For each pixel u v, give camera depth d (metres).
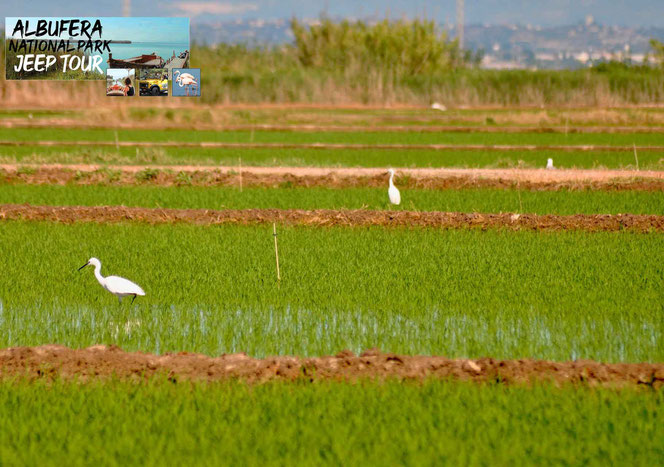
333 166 59.34
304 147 74.44
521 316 23.53
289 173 53.16
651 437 15.33
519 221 38.06
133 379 18.33
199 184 52.06
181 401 16.88
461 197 46.91
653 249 32.78
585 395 17.33
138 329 22.36
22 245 32.91
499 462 14.29
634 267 29.44
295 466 14.01
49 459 14.34
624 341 21.45
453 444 14.84
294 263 29.88
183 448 14.68
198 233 36.12
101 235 35.44
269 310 24.14
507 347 21.12
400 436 15.16
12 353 19.12
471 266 29.56
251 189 50.19
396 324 22.89
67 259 30.41
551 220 38.00
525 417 16.14
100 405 16.69
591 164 62.47
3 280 27.23
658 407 16.73
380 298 25.25
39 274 28.09
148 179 52.44
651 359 20.36
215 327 22.58
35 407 16.58
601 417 16.14
